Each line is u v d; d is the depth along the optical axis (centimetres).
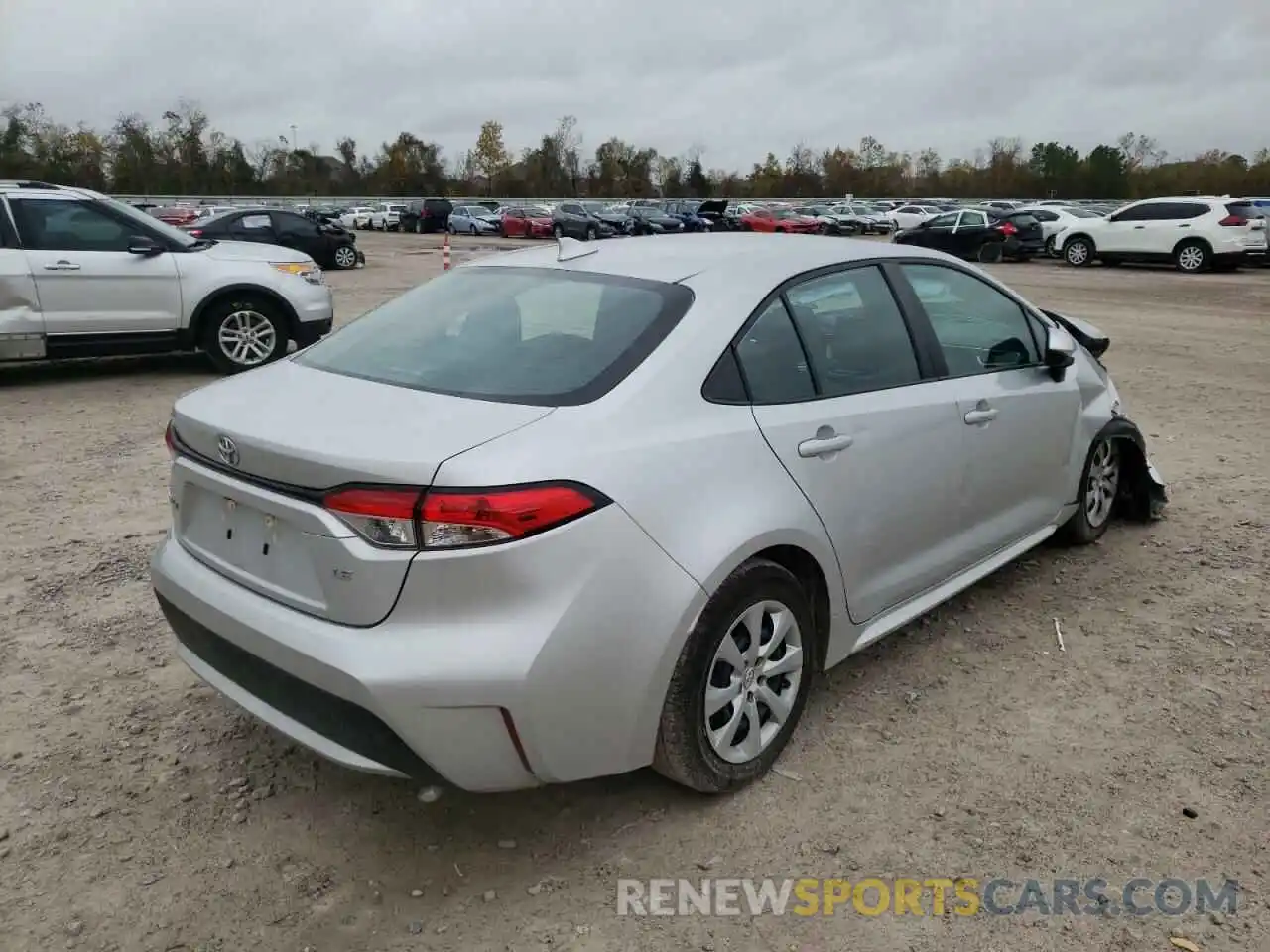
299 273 979
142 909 263
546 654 247
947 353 391
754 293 321
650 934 256
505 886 273
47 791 311
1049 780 318
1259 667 390
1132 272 2395
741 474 291
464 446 251
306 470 256
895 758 330
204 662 301
